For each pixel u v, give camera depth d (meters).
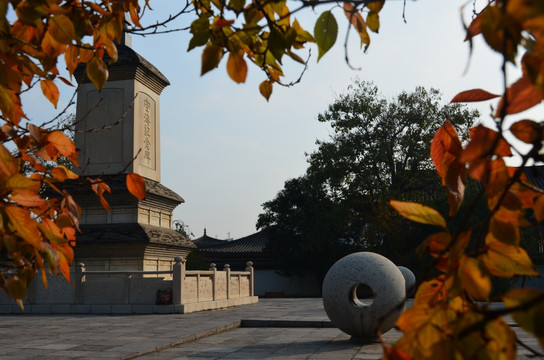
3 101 2.10
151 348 11.36
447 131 1.40
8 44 2.23
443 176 1.38
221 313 20.09
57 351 11.05
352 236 40.84
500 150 1.28
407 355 1.12
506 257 1.22
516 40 0.95
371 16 2.02
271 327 16.33
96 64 2.55
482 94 1.34
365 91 40.97
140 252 23.28
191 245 26.73
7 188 1.69
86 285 21.09
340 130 40.53
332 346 11.64
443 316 1.17
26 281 2.30
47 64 2.31
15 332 14.35
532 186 1.28
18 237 2.15
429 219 1.25
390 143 39.00
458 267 1.20
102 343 12.12
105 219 24.11
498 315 1.06
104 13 2.58
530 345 9.53
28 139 2.45
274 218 43.59
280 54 1.98
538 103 1.01
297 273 43.12
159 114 26.67
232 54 1.97
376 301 11.10
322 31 1.77
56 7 2.04
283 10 2.02
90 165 24.03
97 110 24.34
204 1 2.30
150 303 20.55
